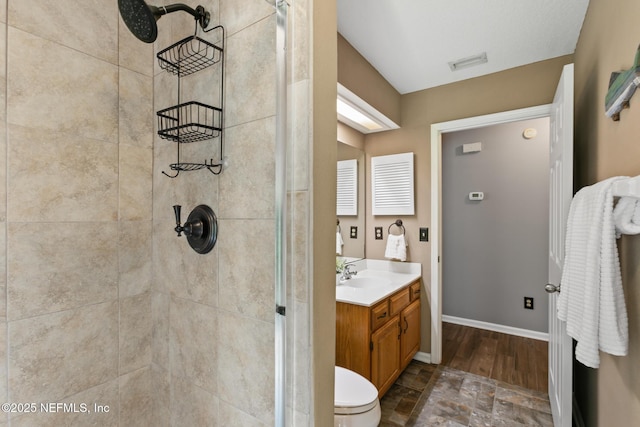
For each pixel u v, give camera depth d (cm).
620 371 112
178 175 104
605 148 131
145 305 113
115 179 104
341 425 123
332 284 80
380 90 238
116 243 105
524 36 190
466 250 344
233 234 87
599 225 101
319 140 75
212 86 93
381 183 286
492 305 330
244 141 84
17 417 84
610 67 125
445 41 196
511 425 182
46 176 89
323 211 77
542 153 304
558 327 160
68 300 93
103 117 101
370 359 185
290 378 74
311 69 73
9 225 82
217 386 91
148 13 76
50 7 89
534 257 308
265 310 79
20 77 83
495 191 327
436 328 260
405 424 184
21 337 84
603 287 100
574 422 186
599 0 141
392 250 272
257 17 81
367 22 177
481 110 242
